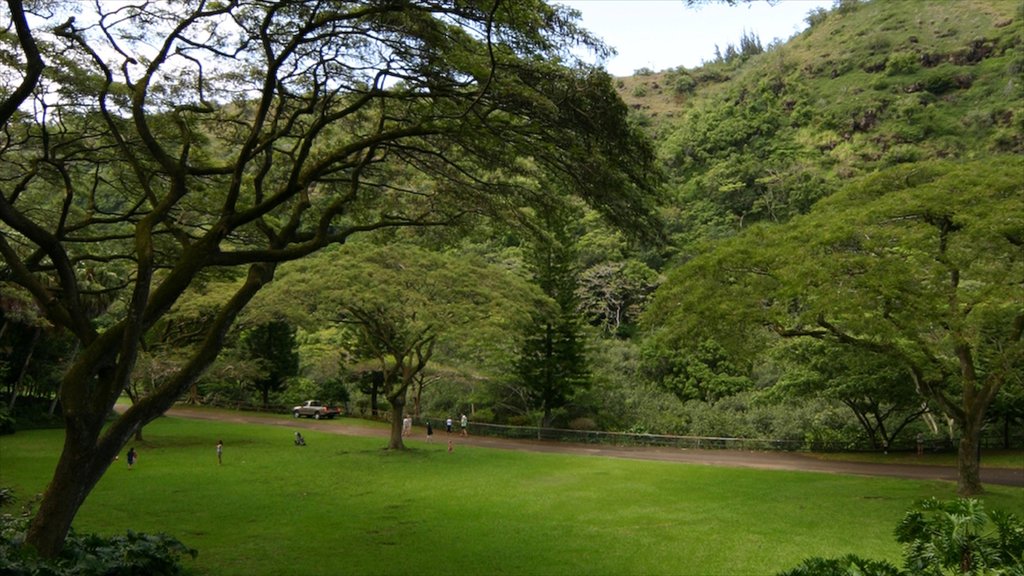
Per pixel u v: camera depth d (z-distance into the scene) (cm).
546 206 1219
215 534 1471
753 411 3794
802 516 1708
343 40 1043
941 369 1977
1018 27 9506
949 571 488
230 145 1385
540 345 3894
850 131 8581
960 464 1978
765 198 7312
